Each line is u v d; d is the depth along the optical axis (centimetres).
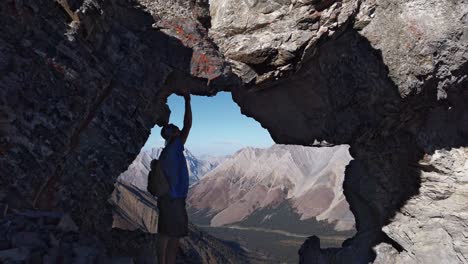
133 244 966
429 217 1702
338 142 1712
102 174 954
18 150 742
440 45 1409
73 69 864
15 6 761
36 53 798
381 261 1756
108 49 1005
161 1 1226
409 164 1775
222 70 1200
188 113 766
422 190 1752
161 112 1179
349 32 1473
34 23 810
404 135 1728
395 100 1512
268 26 1338
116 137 992
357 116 1595
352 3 1358
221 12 1394
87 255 551
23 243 526
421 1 1421
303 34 1305
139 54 1066
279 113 1681
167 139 631
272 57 1332
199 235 5372
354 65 1516
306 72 1512
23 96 763
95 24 938
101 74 951
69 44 863
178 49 1155
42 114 789
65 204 860
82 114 879
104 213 1046
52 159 800
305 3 1300
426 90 1512
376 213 1898
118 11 1084
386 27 1452
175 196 582
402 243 1711
